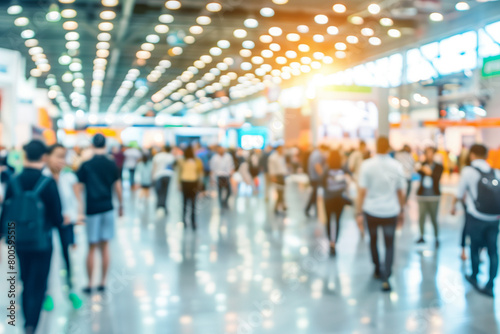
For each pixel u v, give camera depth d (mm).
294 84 32094
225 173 14148
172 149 13398
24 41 21797
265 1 15555
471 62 20812
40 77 34062
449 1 15750
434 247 8289
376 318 4801
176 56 25984
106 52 24672
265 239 9195
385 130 21641
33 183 4023
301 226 10789
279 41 21641
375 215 5891
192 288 5879
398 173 5941
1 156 10984
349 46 22203
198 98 48094
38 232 3943
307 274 6551
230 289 5828
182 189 10344
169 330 4473
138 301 5363
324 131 21141
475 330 4477
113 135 35094
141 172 16797
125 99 49844
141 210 13781
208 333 4398
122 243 8805
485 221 5656
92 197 5656
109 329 4496
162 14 16953
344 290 5789
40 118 28219
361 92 21484
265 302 5320
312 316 4863
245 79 34156
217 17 17141
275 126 33219
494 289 5840
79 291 5785
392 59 25391
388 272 5793
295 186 23016
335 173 7719
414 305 5215
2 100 20422
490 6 16969
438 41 22625
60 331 4438
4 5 15531
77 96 47500
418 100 26203
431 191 8234
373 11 15445
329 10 16578
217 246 8508
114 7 16609
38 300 4059
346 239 9172
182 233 9883
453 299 5434
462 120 23406
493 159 13977
